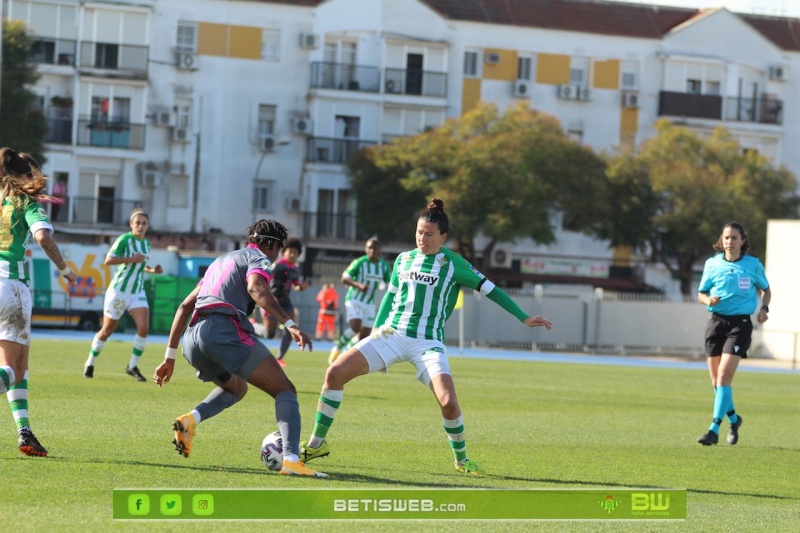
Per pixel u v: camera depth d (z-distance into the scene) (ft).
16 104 534.37
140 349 183.73
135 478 85.10
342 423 136.98
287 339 244.01
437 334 97.25
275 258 93.76
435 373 96.02
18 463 89.56
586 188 595.06
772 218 618.44
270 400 160.76
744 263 143.33
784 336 463.42
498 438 131.85
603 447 128.67
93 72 607.37
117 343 327.67
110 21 614.34
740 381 313.32
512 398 197.67
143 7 616.39
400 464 102.68
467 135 600.80
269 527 71.31
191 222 629.51
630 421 165.17
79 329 458.91
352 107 648.38
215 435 115.85
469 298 490.90
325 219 642.63
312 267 638.53
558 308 496.23
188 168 628.69
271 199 643.86
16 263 92.63
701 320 506.07
